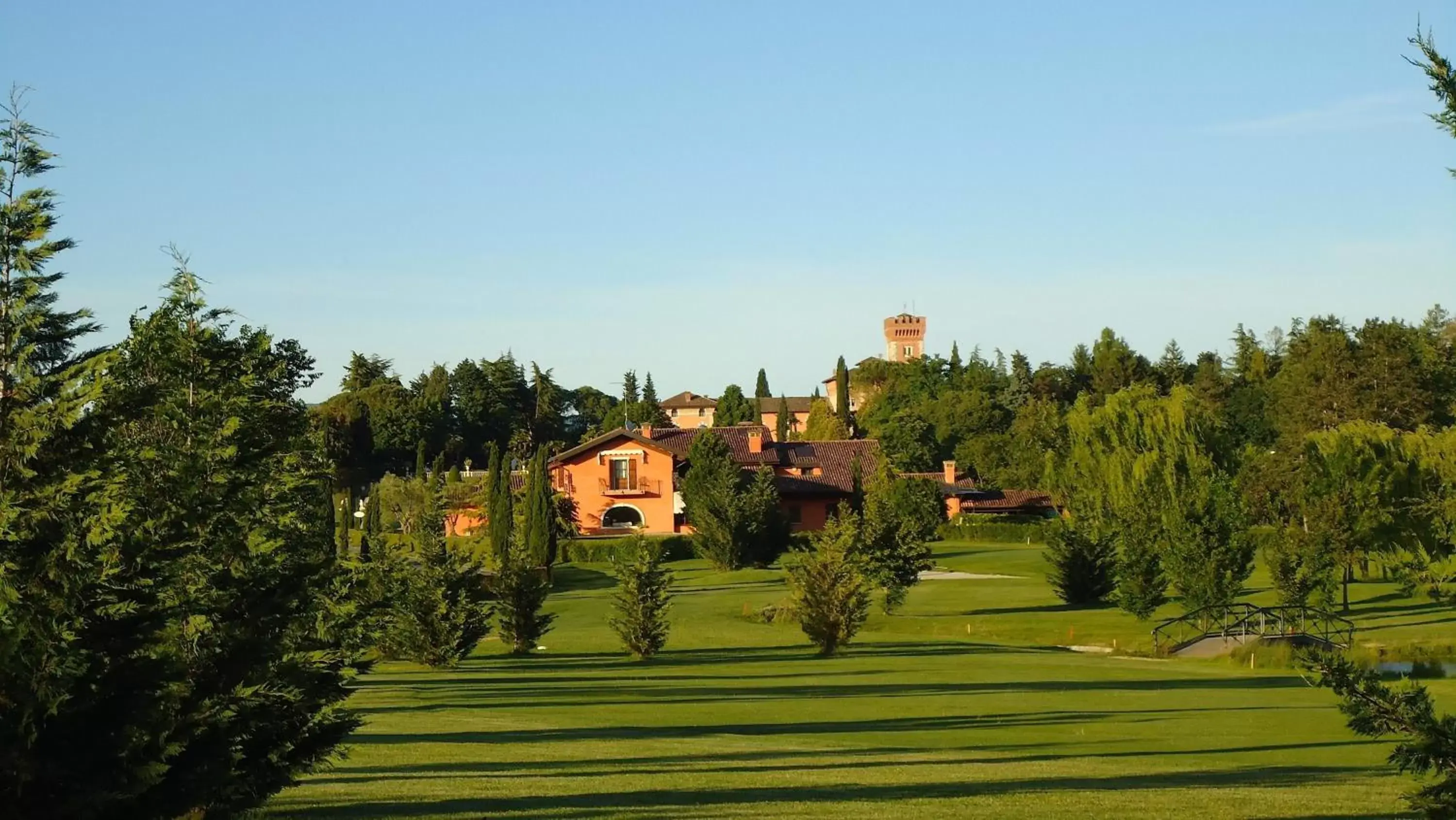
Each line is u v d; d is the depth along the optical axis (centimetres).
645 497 11044
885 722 2895
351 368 15988
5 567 1254
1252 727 2861
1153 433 8731
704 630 5684
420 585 4325
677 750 2355
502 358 17650
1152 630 5616
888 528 6253
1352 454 6241
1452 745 1131
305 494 2145
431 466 15000
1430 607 6119
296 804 1703
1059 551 6556
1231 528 5569
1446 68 1177
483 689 3584
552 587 7888
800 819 1600
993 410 15225
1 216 1431
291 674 1669
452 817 1595
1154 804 1761
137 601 1309
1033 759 2336
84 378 1419
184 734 1325
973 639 5553
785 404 19825
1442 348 11812
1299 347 11138
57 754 1220
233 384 1822
